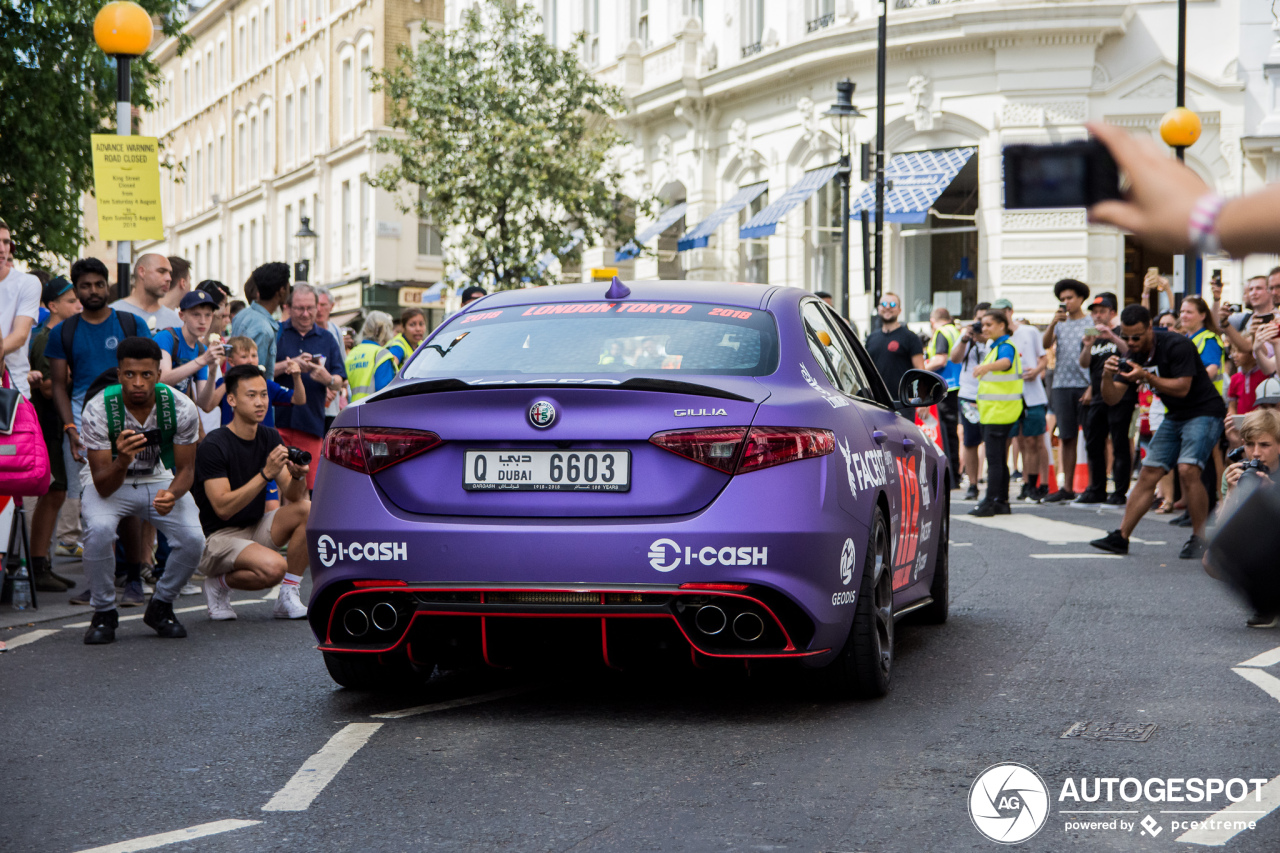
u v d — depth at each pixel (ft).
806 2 86.89
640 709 17.56
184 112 209.15
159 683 19.84
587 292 19.60
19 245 80.84
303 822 12.80
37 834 12.51
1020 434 51.83
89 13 77.36
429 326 144.25
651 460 16.11
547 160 86.12
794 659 16.29
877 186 65.62
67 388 29.32
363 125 145.38
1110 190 4.79
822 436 16.53
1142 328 33.58
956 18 76.33
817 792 13.61
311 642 23.50
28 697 18.89
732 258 94.79
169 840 12.27
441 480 16.63
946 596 24.23
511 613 16.16
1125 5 74.49
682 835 12.26
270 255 171.94
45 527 30.04
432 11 144.15
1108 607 26.16
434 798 13.56
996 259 77.00
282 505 27.40
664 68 96.63
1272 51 74.49
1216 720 16.70
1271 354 33.06
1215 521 7.15
